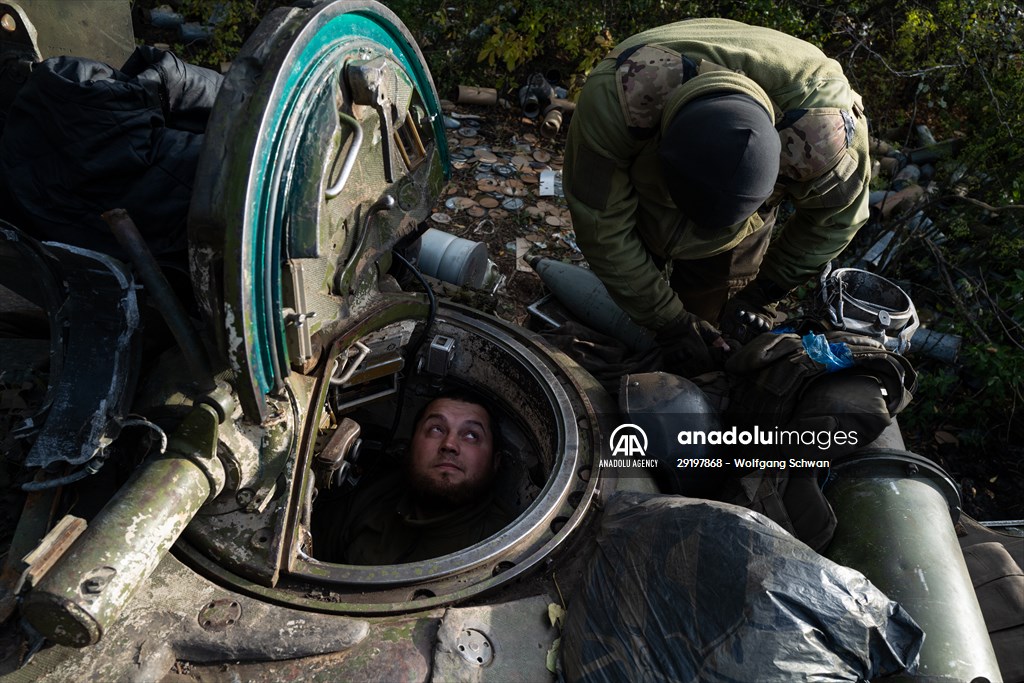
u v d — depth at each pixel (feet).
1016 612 7.71
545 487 7.05
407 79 6.59
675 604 5.41
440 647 5.66
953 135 16.90
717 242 8.32
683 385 7.56
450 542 8.45
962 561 7.04
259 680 5.43
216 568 6.03
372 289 7.03
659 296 8.21
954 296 12.64
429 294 8.00
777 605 5.14
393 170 6.66
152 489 5.34
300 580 6.11
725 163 6.35
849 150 7.50
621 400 7.57
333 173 5.66
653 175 7.65
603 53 16.35
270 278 5.10
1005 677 7.45
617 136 7.29
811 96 7.19
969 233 13.91
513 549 6.50
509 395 8.68
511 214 14.35
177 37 16.79
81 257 5.47
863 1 16.93
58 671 5.26
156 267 5.28
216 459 5.67
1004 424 12.40
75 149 5.80
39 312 7.60
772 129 6.59
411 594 6.14
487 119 16.56
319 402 6.29
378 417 9.51
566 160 7.95
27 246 6.13
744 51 7.17
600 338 9.23
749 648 5.07
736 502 7.35
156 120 6.02
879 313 7.80
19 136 6.00
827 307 8.07
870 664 5.28
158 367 6.35
